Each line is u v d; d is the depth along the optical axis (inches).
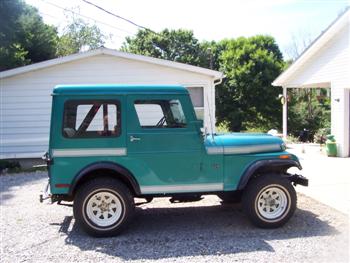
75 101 232.8
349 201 294.5
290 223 247.3
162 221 262.5
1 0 735.7
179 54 1499.8
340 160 516.4
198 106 549.3
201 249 208.1
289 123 1187.3
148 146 234.1
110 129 234.2
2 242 228.4
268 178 238.8
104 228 231.0
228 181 239.9
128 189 234.5
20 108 537.0
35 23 1024.9
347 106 560.7
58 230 248.8
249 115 1227.9
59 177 229.6
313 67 655.8
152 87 238.2
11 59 808.3
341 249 199.6
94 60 538.6
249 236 226.4
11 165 506.9
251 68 1198.9
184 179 237.0
